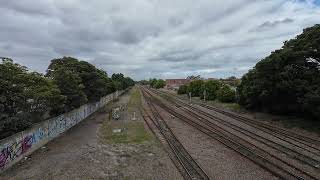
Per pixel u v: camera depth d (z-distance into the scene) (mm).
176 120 39375
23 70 24375
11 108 22797
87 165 19359
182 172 17438
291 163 18672
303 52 32719
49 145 25312
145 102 69562
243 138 26406
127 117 42812
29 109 24906
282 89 34656
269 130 30047
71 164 19656
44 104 26312
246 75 46875
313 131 29109
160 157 20922
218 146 23797
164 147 23859
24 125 22391
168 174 17188
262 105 42688
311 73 32156
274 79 35938
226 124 34594
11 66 22906
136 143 25469
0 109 21344
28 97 24281
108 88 69312
